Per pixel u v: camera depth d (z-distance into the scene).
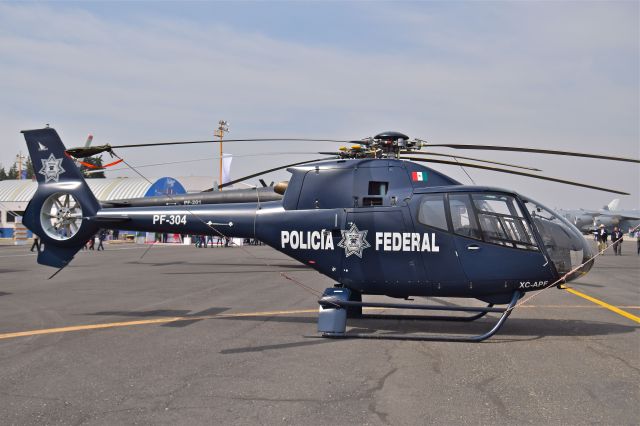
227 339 7.39
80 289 13.70
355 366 5.95
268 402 4.68
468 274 7.59
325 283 15.49
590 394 4.95
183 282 15.64
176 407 4.54
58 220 10.72
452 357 6.40
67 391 4.98
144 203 21.42
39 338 7.39
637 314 9.96
